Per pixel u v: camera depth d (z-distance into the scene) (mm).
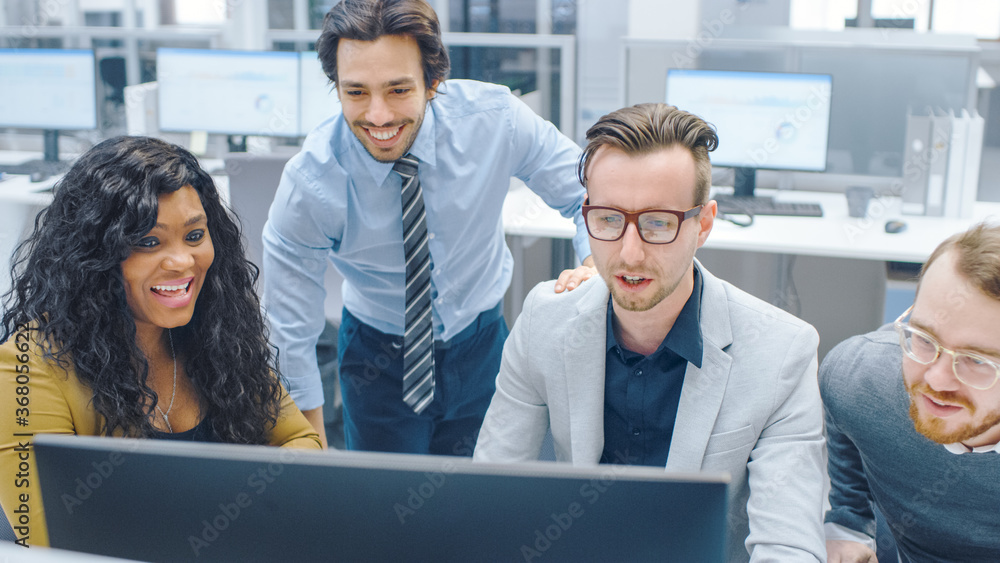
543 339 1218
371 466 737
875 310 3461
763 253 3525
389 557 757
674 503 729
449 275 1869
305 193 1689
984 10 5488
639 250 1020
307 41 3986
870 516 1307
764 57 3619
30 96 3852
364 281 1894
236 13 5559
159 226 1146
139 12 5965
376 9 1442
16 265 1224
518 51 6223
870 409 1180
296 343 1796
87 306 1142
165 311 1179
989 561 1188
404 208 1724
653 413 1186
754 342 1125
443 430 2037
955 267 961
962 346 961
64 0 5609
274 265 1760
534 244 3645
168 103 3816
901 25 4848
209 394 1286
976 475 1110
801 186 3576
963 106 3391
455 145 1751
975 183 3117
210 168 3721
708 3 5457
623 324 1139
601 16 5762
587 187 1056
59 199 1149
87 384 1163
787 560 991
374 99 1489
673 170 997
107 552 790
